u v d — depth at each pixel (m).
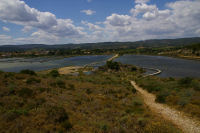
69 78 26.73
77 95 12.28
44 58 170.00
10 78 14.75
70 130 6.17
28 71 22.47
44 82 15.55
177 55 137.12
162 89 16.88
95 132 6.23
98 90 15.91
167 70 61.91
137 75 49.06
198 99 10.94
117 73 57.53
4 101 8.32
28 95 9.93
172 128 7.04
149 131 6.43
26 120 6.35
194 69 62.50
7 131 5.54
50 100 9.67
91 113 8.56
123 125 7.03
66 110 8.16
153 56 161.62
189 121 8.32
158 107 11.22
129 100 12.85
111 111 9.00
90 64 99.50
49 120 6.55
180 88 16.83
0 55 194.62
